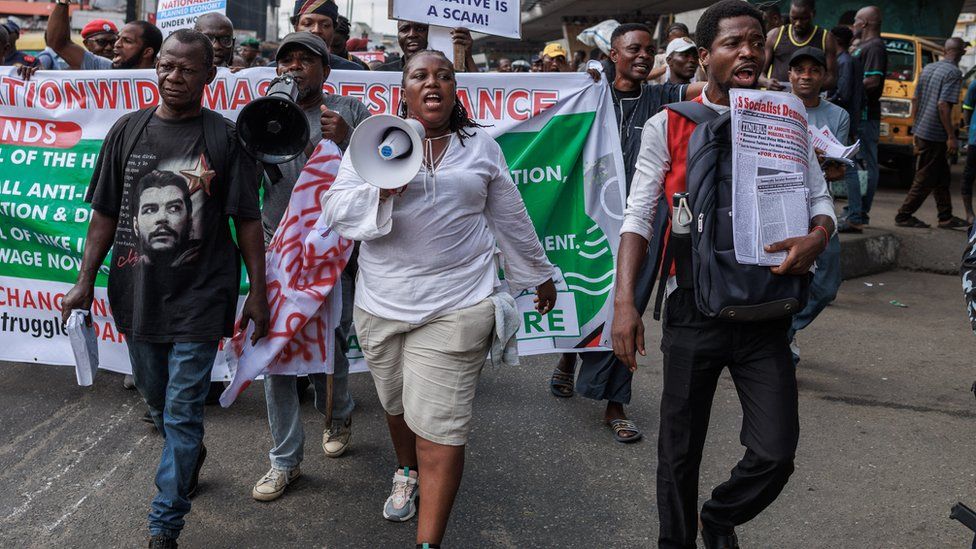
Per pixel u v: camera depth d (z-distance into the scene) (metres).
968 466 4.04
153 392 3.36
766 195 2.59
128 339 3.28
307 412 4.71
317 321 3.59
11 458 4.09
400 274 2.99
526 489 3.83
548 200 4.64
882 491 3.79
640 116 4.64
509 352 3.12
